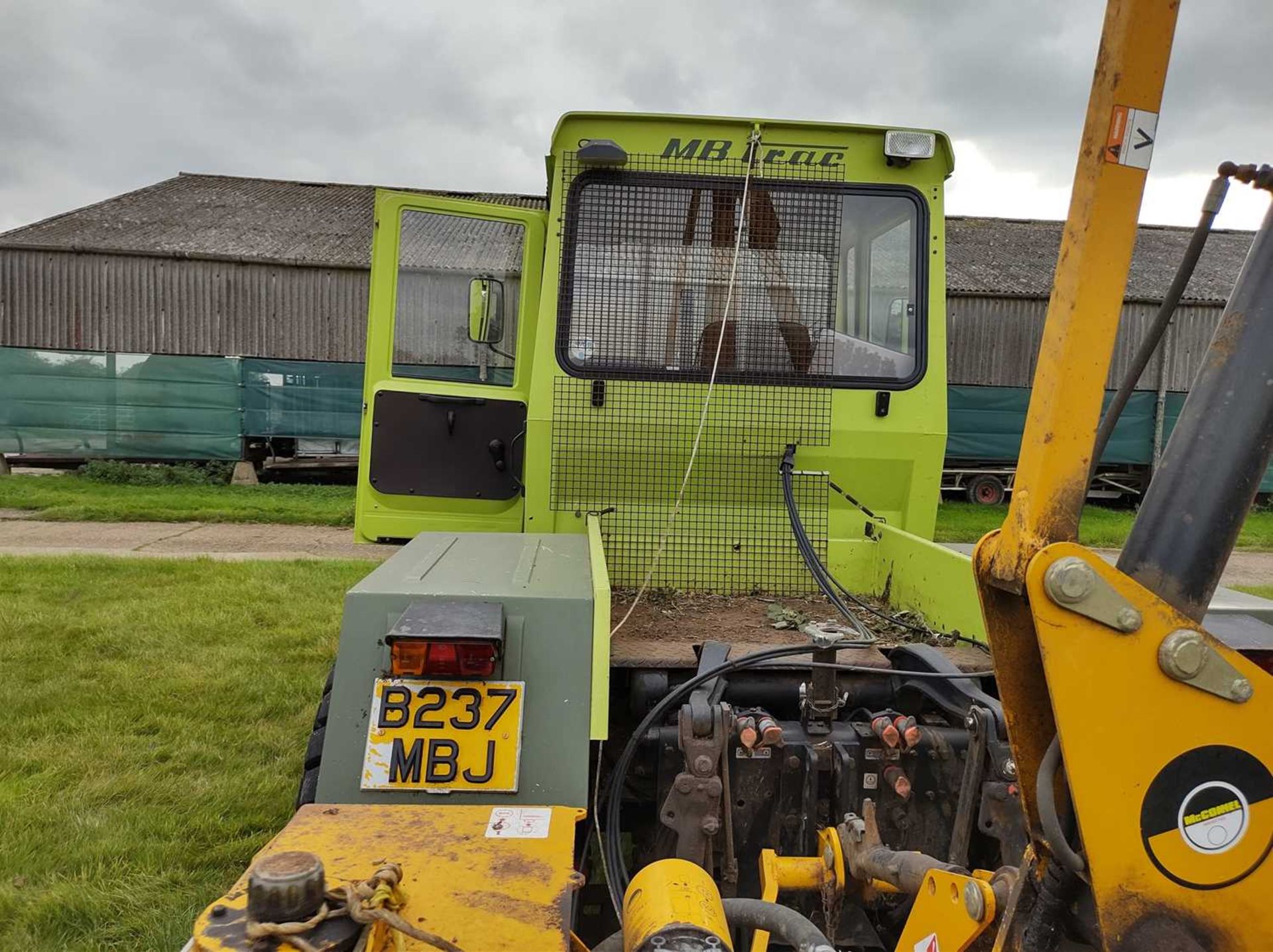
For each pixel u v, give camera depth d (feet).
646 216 11.93
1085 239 4.53
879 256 12.17
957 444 57.72
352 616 7.36
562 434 11.96
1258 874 4.59
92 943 10.45
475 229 13.47
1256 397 4.61
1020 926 5.26
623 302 11.96
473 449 13.47
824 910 7.53
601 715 7.16
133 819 13.37
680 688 8.21
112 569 29.55
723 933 5.64
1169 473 4.75
